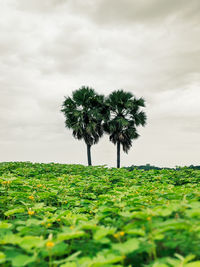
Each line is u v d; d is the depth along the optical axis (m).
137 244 2.27
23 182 6.71
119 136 23.28
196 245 2.37
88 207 4.86
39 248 2.48
